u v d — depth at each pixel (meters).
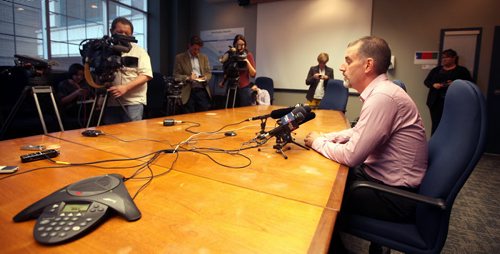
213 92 6.24
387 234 1.01
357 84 1.23
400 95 1.07
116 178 0.70
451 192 0.86
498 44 3.98
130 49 2.16
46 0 4.33
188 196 0.72
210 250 0.50
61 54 4.61
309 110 1.27
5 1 3.86
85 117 3.56
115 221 0.58
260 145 1.31
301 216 0.63
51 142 1.27
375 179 1.16
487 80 4.08
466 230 1.89
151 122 1.90
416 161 1.09
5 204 0.65
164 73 6.20
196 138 1.42
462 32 4.14
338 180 0.88
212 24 6.20
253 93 3.87
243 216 0.63
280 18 5.40
